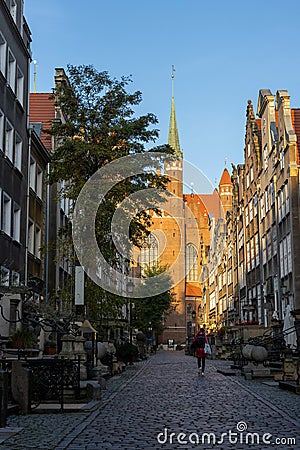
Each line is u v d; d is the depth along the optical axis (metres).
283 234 38.62
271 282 43.09
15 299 20.41
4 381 10.84
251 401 14.66
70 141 28.09
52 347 24.50
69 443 9.11
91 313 26.78
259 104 47.22
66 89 29.41
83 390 14.99
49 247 28.94
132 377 24.48
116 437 9.62
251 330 36.38
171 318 102.12
